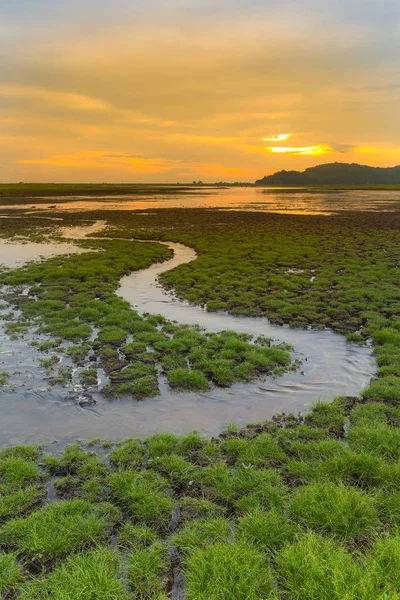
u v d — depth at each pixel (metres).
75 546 6.44
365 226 51.22
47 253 34.84
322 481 7.78
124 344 15.18
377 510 6.97
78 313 18.92
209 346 14.73
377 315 17.83
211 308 19.77
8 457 8.68
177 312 19.39
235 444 9.02
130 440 9.38
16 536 6.59
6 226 53.66
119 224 56.16
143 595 5.66
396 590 5.16
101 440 9.46
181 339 15.16
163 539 6.68
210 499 7.53
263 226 52.84
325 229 48.91
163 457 8.60
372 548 6.18
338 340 15.80
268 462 8.48
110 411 10.76
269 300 20.56
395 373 12.48
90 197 130.62
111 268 28.11
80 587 5.53
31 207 85.56
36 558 6.20
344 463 8.17
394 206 86.94
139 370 12.77
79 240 42.03
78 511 7.11
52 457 8.70
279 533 6.49
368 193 163.25
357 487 7.66
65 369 13.08
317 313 18.72
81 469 8.32
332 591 5.22
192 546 6.34
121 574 5.97
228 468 8.34
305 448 8.89
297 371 13.15
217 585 5.45
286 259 31.42
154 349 14.64
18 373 12.86
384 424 9.62
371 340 15.63
